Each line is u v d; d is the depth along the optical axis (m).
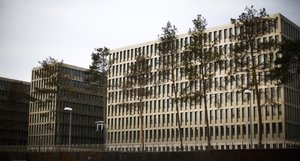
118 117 112.88
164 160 48.84
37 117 128.75
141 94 68.38
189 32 56.75
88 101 131.62
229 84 93.06
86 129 130.25
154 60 105.56
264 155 41.12
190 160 46.50
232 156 43.19
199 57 55.25
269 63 48.28
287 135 85.56
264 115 87.75
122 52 115.19
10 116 137.25
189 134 98.38
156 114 105.12
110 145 112.75
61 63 73.31
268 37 88.81
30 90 131.38
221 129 93.50
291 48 42.47
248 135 89.00
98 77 74.88
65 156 58.62
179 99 56.81
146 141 106.00
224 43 94.44
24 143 139.88
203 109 96.94
